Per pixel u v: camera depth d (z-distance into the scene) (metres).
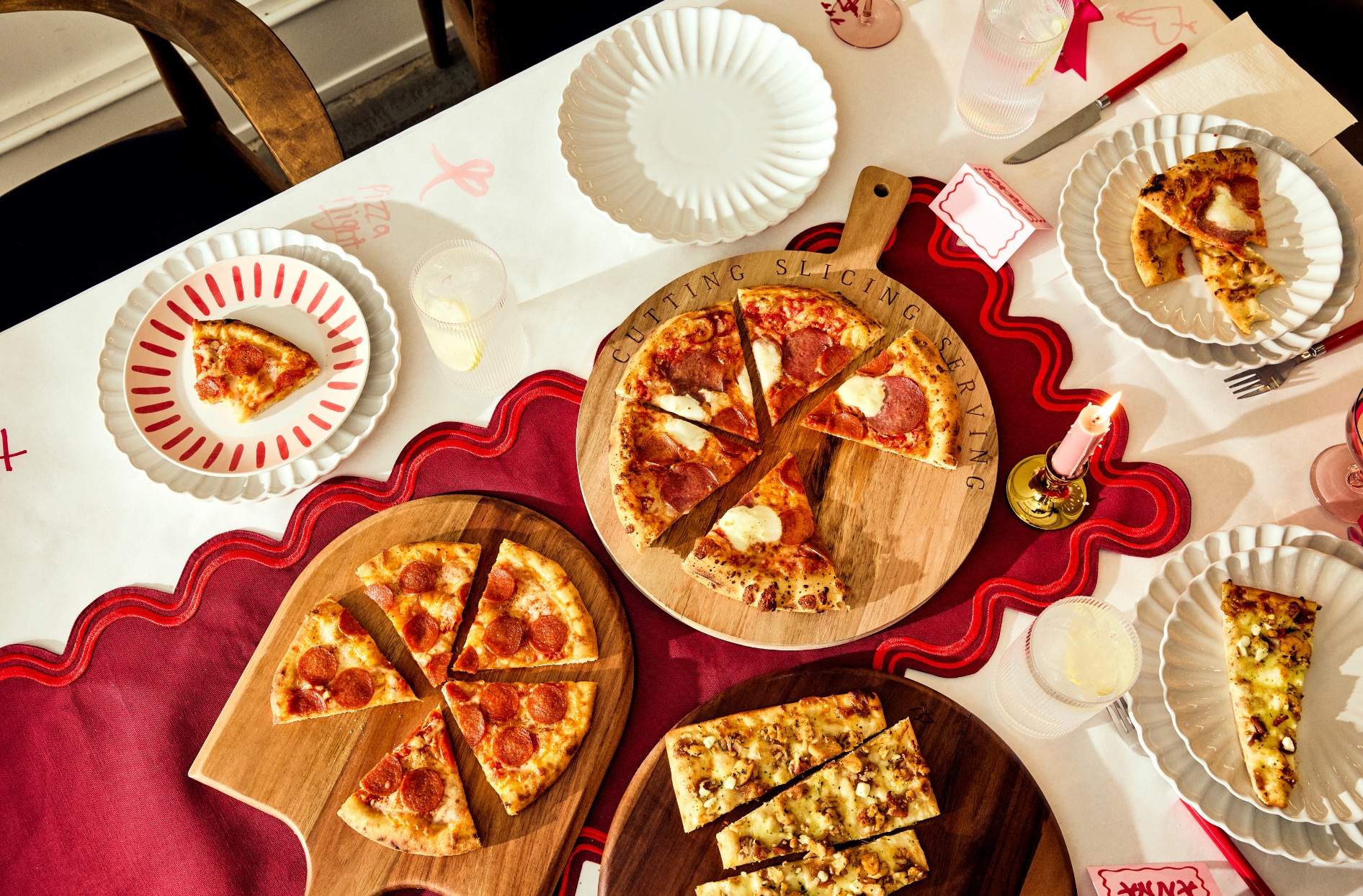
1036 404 1.68
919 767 1.40
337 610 1.55
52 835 1.51
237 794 1.47
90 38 2.91
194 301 1.73
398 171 1.88
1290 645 1.35
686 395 1.67
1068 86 1.87
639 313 1.73
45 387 1.76
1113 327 1.64
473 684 1.51
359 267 1.75
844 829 1.38
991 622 1.54
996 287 1.75
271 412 1.68
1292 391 1.62
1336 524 1.54
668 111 1.85
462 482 1.68
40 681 1.58
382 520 1.62
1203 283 1.63
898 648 1.54
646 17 1.88
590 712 1.49
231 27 1.96
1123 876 1.37
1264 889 1.34
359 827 1.42
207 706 1.56
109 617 1.61
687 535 1.59
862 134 1.87
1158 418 1.63
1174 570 1.47
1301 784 1.29
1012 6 1.70
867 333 1.67
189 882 1.48
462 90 3.63
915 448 1.60
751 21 1.86
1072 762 1.45
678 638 1.57
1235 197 1.61
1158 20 1.91
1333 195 1.61
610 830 1.41
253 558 1.64
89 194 2.44
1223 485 1.58
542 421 1.72
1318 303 1.55
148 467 1.62
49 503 1.68
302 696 1.51
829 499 1.59
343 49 3.45
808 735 1.44
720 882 1.36
